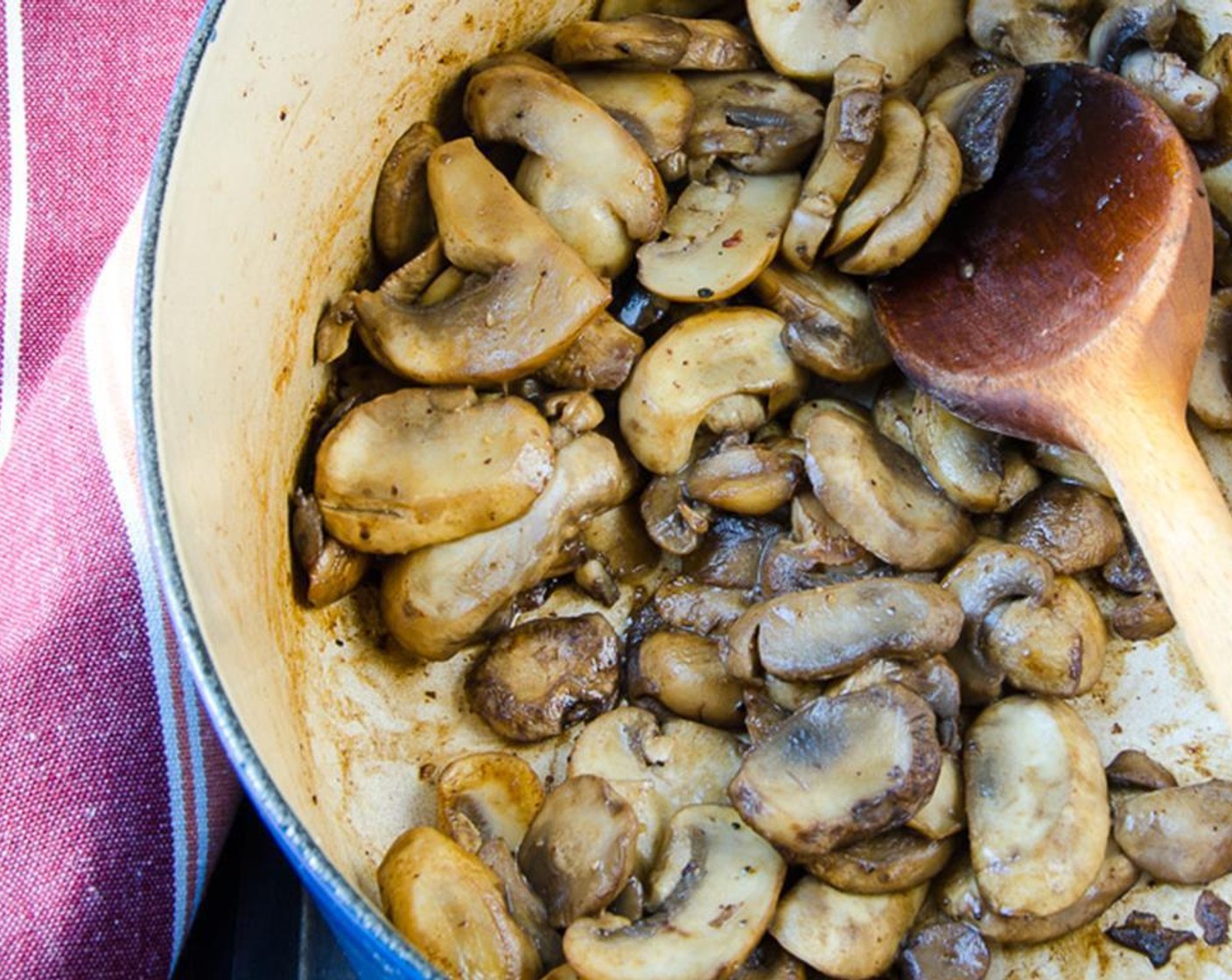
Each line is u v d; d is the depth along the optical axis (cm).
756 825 53
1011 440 59
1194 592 53
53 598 57
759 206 59
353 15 55
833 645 55
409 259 60
